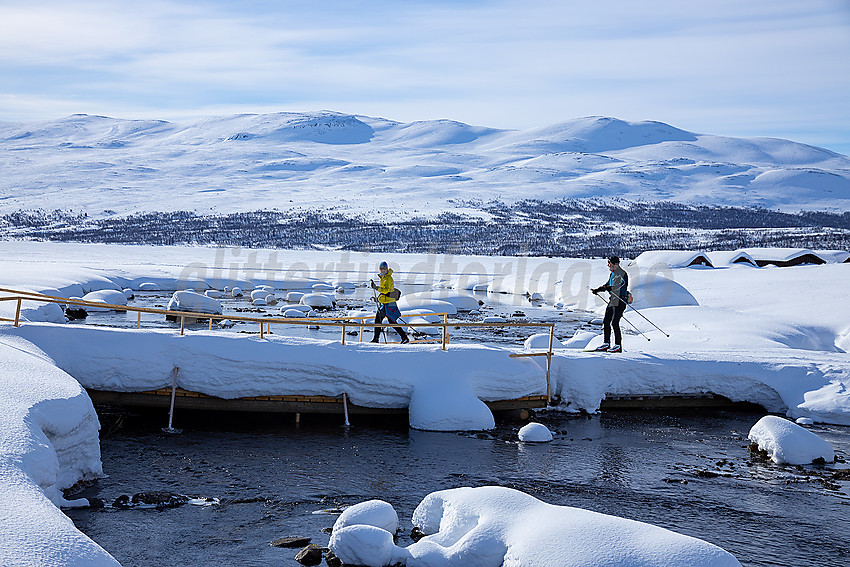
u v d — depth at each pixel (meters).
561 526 7.17
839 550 8.75
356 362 14.09
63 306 27.92
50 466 8.11
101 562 5.79
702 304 32.25
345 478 11.02
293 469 11.38
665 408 16.08
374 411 14.31
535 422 14.66
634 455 12.62
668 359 16.11
